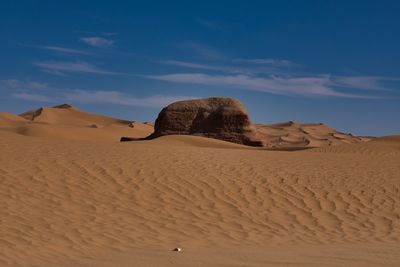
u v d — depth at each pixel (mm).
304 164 18547
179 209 12688
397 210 13492
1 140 18266
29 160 15430
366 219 12641
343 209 13461
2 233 9945
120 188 13828
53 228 10562
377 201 14266
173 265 7285
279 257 7719
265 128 164250
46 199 12492
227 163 17500
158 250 9195
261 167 17328
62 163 15422
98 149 18078
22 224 10625
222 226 11602
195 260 7629
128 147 19234
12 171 14234
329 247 9305
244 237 10750
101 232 10555
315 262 7137
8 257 8523
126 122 162000
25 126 88625
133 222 11461
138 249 9391
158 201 13156
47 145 18172
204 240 10375
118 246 9656
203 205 13125
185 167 16344
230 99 80562
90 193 13242
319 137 151000
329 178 16422
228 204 13352
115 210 12234
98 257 8586
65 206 12156
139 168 15648
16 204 11930
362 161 20297
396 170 18312
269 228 11617
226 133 75875
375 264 6832
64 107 169250
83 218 11430
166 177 15070
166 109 81625
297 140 142125
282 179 15898
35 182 13594
